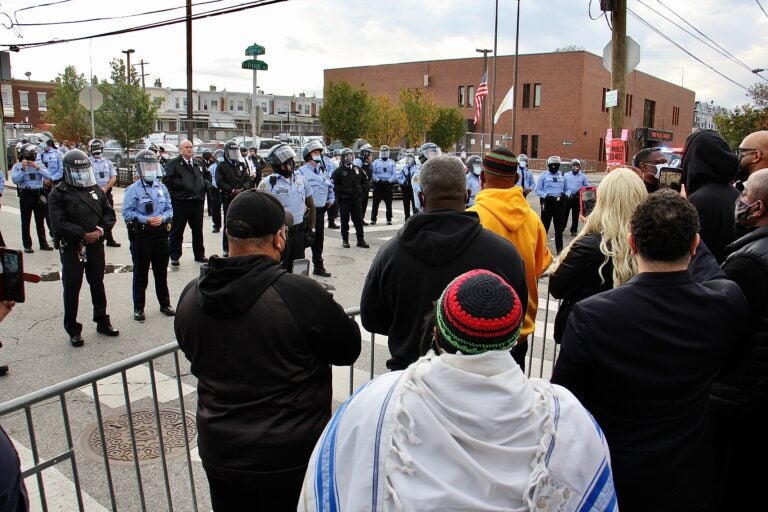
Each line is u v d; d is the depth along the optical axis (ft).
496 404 4.35
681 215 6.47
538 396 4.61
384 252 8.52
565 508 4.33
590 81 153.89
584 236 9.44
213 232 46.75
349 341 7.66
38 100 204.03
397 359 8.39
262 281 7.09
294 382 7.18
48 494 12.39
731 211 11.10
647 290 6.57
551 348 20.93
